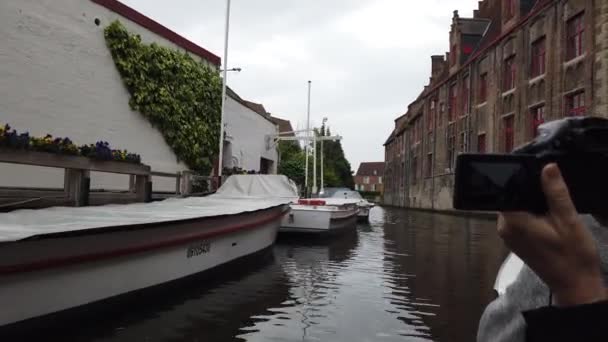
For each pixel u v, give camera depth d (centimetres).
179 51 1149
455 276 670
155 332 388
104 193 728
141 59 996
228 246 670
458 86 2744
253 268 705
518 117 1984
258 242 802
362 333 400
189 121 1180
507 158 67
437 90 3181
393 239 1157
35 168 720
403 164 4341
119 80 945
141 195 787
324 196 1988
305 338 383
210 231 593
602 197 66
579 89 1552
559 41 1675
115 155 685
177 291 536
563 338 64
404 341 383
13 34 704
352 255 863
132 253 450
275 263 755
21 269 337
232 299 505
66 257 372
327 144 6819
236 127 1534
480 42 2719
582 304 64
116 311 440
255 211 717
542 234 64
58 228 374
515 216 66
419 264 773
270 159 1936
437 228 1523
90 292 407
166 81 1080
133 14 979
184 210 626
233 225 662
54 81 782
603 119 71
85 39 850
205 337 379
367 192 7444
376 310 475
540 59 1856
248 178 1012
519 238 67
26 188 686
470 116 2533
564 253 65
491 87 2270
